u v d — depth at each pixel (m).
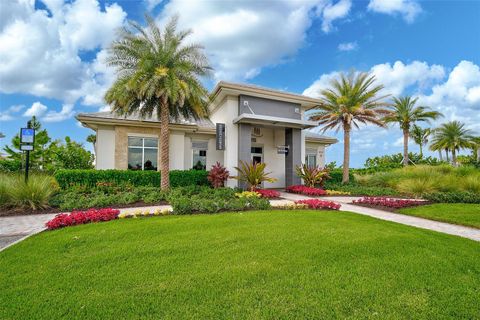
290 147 16.88
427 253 4.23
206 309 2.58
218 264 3.71
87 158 18.59
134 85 10.67
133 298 2.78
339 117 18.41
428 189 12.27
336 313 2.53
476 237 5.81
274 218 6.81
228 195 11.74
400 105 25.88
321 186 16.36
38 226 6.38
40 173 14.38
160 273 3.41
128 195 10.23
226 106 15.48
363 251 4.28
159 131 15.32
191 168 16.98
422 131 34.72
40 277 3.28
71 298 2.78
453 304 2.73
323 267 3.63
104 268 3.57
